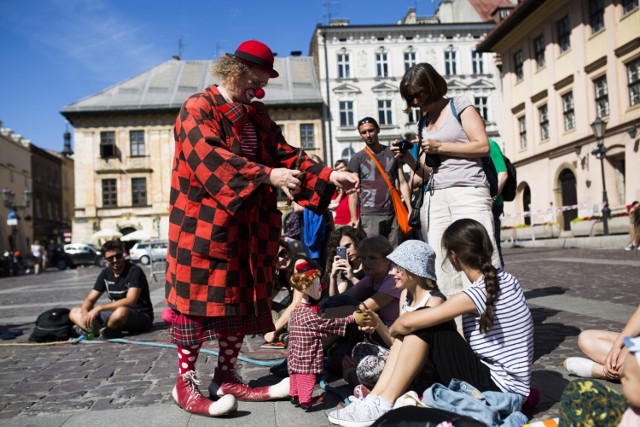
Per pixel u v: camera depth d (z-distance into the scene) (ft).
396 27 129.39
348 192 10.29
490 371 9.34
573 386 6.03
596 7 71.51
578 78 74.38
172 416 10.13
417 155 12.95
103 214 127.95
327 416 9.74
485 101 130.62
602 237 55.77
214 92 10.23
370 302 12.14
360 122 18.57
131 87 132.67
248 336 19.71
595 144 70.74
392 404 8.96
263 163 10.57
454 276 12.19
